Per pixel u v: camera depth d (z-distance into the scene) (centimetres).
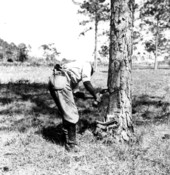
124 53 451
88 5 4081
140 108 749
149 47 5834
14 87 1191
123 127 453
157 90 1283
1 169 354
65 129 417
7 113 651
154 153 412
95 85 1571
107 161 384
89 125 533
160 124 570
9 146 434
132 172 348
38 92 1048
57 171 351
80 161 381
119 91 455
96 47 4269
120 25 448
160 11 4400
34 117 609
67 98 400
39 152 406
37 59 7962
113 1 454
